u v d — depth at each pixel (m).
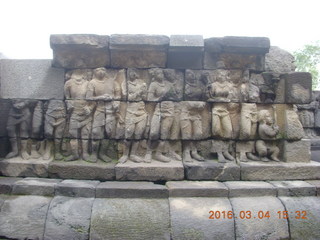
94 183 3.52
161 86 4.00
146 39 3.85
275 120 4.13
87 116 4.00
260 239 3.07
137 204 3.21
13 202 3.26
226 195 3.36
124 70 4.11
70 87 4.01
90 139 4.02
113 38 3.84
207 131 4.13
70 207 3.19
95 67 4.14
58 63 4.07
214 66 4.17
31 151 4.06
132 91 3.96
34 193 3.38
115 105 3.94
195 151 4.09
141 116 3.95
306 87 4.07
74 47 3.93
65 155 4.04
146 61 4.11
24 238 3.07
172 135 4.04
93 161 3.90
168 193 3.32
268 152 4.10
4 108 4.14
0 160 3.89
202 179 3.75
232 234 3.06
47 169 3.78
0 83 4.17
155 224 3.06
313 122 7.16
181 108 4.06
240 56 4.13
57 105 4.01
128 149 3.98
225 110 4.03
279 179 3.81
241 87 4.07
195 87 4.13
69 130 3.97
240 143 4.12
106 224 3.05
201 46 3.86
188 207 3.19
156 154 4.00
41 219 3.13
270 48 4.28
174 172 3.69
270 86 4.17
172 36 3.89
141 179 3.69
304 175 3.83
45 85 4.14
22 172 3.79
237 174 3.77
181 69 4.21
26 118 4.07
